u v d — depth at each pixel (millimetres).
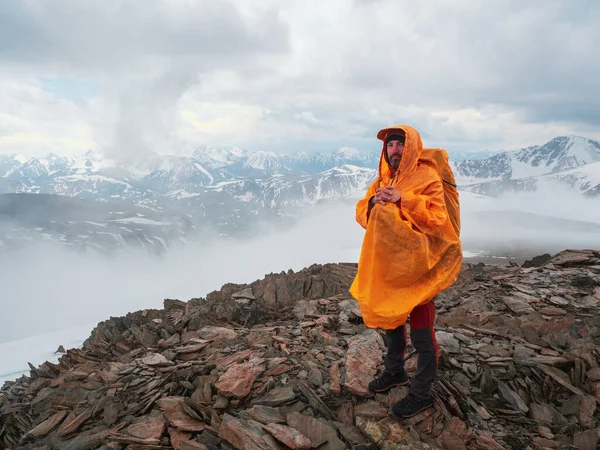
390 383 2846
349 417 2725
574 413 2852
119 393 3346
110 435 2729
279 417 2707
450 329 4098
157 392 3238
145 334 4863
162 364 3758
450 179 2504
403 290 2420
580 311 4484
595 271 5898
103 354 4637
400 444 2420
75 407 3307
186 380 3344
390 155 2479
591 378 3115
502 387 3076
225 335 4465
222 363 3562
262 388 3068
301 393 2961
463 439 2506
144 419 2916
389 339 2809
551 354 3498
